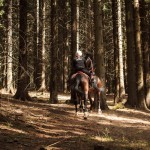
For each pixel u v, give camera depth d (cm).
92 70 1586
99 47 1991
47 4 3891
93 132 1188
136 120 1695
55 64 2258
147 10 2538
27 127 1094
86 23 3731
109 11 3416
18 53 1484
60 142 873
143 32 2505
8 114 1258
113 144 917
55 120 1374
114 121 1579
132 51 2420
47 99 2536
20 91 2053
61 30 3644
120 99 2492
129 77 2411
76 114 1616
